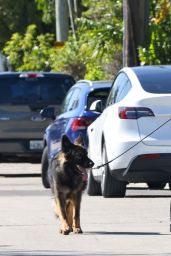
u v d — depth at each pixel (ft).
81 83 132.36
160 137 104.94
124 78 111.75
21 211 101.60
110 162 104.83
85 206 104.73
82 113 124.67
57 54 239.30
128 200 110.11
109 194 111.96
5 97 155.22
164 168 105.09
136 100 105.81
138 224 91.30
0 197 116.67
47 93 156.25
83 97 126.21
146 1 165.27
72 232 86.48
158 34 173.78
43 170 130.93
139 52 164.96
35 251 76.89
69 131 125.39
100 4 216.74
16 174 155.53
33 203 109.19
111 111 109.50
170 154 104.63
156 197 113.39
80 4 275.80
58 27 260.01
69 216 87.25
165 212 99.30
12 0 351.87
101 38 189.06
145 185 132.05
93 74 207.92
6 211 101.71
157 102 105.19
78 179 85.20
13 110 154.81
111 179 110.11
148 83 107.65
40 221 93.76
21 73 156.76
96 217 95.96
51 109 138.62
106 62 201.77
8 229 88.74
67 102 135.33
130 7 163.84
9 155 156.35
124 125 105.81
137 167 105.29
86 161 85.46
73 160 85.25
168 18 180.65
